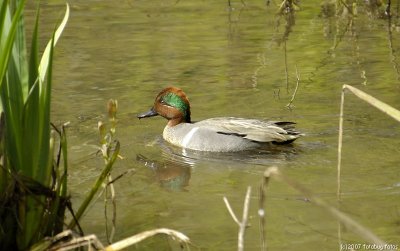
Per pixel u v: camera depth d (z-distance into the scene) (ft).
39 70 30.78
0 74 27.81
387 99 52.08
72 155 43.19
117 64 61.36
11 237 30.25
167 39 68.33
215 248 31.04
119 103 53.01
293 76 58.23
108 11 78.84
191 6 81.25
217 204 36.22
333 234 32.07
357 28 71.46
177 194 37.81
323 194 36.68
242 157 44.27
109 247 28.60
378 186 37.55
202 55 63.67
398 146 43.68
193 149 46.11
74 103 52.85
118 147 30.94
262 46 66.13
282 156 43.68
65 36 69.21
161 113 48.83
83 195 37.35
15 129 29.25
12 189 29.12
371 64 60.23
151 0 84.38
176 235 28.37
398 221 32.89
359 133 46.39
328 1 81.66
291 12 77.66
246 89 55.67
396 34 68.80
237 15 77.10
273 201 36.27
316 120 49.26
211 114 50.88
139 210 35.60
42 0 83.20
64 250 29.86
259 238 31.91
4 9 27.40
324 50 64.54
